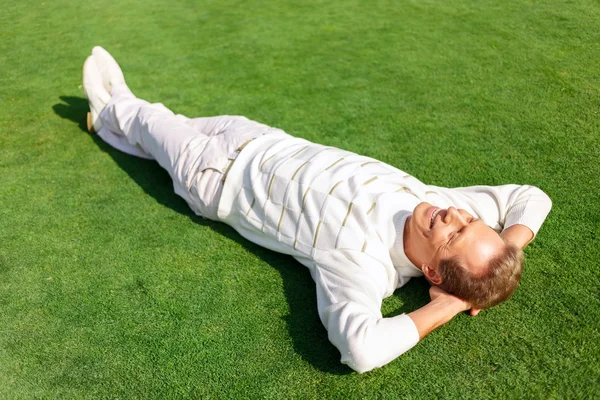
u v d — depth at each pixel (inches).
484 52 189.5
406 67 183.3
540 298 89.6
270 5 263.0
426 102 159.0
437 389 76.3
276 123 152.9
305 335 86.7
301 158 101.1
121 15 253.8
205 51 207.9
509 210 96.0
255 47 209.8
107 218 116.6
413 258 87.6
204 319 90.5
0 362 83.4
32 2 275.0
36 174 132.2
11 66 196.4
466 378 77.7
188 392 78.2
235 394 77.7
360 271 85.0
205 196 109.4
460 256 80.1
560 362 78.7
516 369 78.4
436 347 82.7
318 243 91.4
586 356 79.3
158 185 128.4
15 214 117.6
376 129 146.6
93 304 94.0
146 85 180.5
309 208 93.2
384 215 89.7
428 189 98.0
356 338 74.5
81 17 251.4
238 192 104.9
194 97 171.3
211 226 114.0
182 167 114.3
